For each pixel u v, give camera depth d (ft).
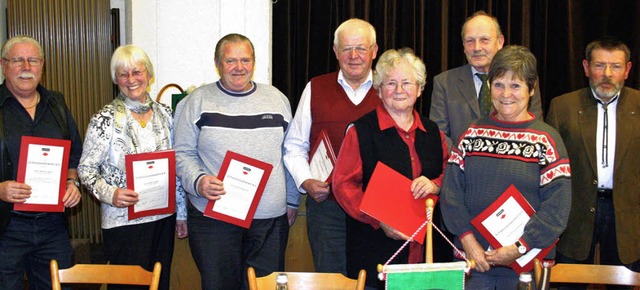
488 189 7.20
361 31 8.77
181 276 10.61
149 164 8.47
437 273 5.45
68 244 9.16
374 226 7.61
